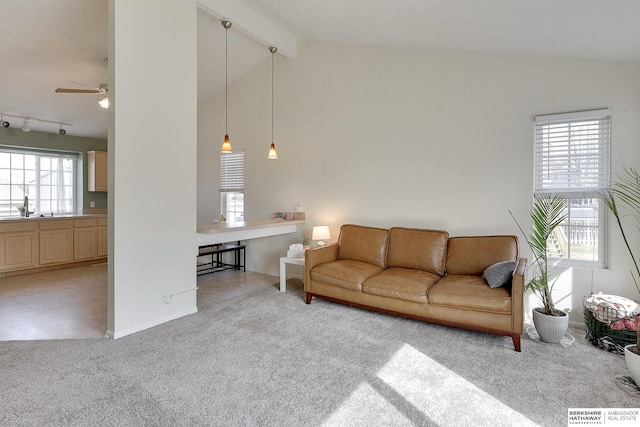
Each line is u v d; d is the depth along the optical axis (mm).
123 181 2885
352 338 2922
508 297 2752
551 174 3422
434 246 3701
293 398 2037
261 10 4152
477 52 3740
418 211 4148
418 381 2238
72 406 1932
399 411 1923
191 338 2889
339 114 4699
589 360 2527
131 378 2238
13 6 3127
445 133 3955
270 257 5391
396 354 2627
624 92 3033
